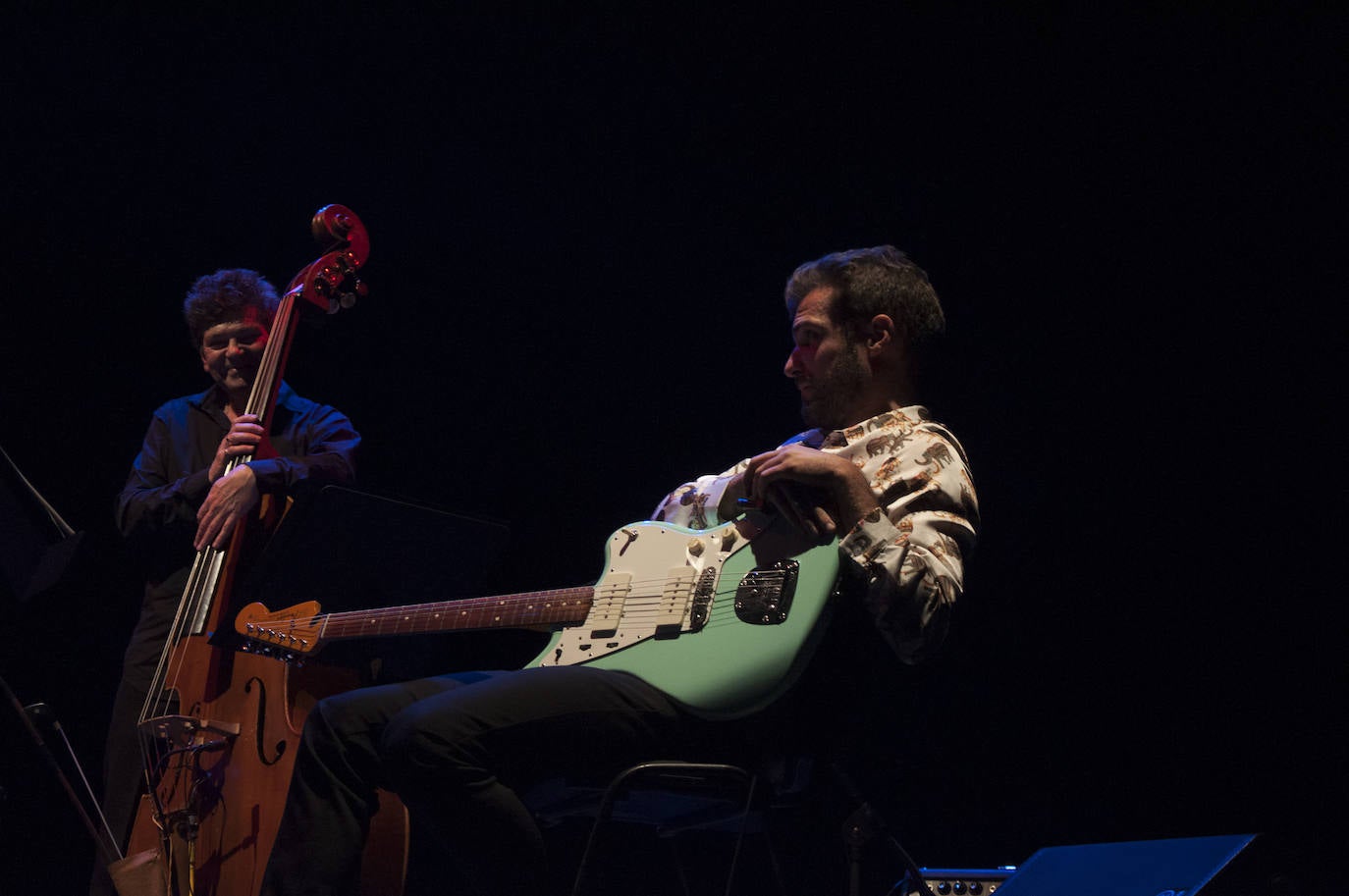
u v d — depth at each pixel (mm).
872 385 2490
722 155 5613
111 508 5824
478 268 6059
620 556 2369
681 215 5750
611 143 5750
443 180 5934
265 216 6004
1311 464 4586
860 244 5410
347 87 5750
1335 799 4375
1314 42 4418
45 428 5820
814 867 4754
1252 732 4586
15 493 2930
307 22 5559
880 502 2238
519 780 2096
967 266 5203
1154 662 4793
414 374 6051
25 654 5586
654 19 5410
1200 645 4727
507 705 2049
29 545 2959
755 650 2096
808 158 5453
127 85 5707
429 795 2008
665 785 2074
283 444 3736
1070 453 5016
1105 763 4816
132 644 3559
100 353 5922
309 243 6012
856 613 2205
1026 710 4973
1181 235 4801
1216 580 4727
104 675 5664
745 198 5617
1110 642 4875
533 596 2396
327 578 2756
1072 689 4914
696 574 2244
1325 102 4441
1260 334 4680
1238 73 4578
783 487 2113
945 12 5016
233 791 2850
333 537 2736
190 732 2871
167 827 2881
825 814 2516
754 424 5621
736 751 2133
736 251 5684
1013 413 5105
